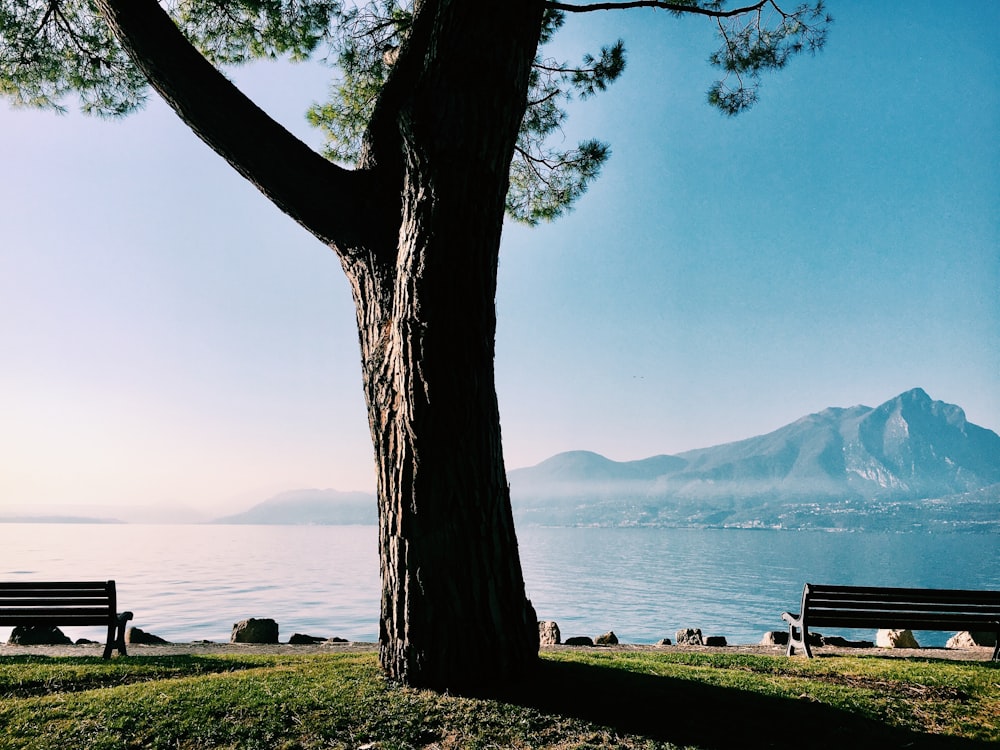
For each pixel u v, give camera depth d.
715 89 7.15
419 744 3.43
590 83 7.63
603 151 7.86
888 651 7.40
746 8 6.12
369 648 7.55
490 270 4.39
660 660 5.99
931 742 3.58
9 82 6.16
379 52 6.85
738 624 70.69
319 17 6.45
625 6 5.05
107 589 6.23
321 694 4.05
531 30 4.38
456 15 4.10
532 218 8.62
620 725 3.68
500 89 4.21
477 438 4.26
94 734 3.52
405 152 4.24
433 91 4.15
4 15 5.77
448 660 4.15
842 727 3.76
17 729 3.58
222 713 3.80
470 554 4.21
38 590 6.20
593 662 5.19
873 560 198.00
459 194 4.13
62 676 4.91
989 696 4.56
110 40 6.14
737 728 3.69
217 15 6.27
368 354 4.56
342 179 4.53
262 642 8.72
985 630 6.66
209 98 4.07
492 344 4.45
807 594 6.63
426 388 4.12
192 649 7.30
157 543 176.50
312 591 66.31
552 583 119.38
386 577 4.42
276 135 4.30
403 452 4.23
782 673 5.37
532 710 3.81
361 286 4.66
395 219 4.53
